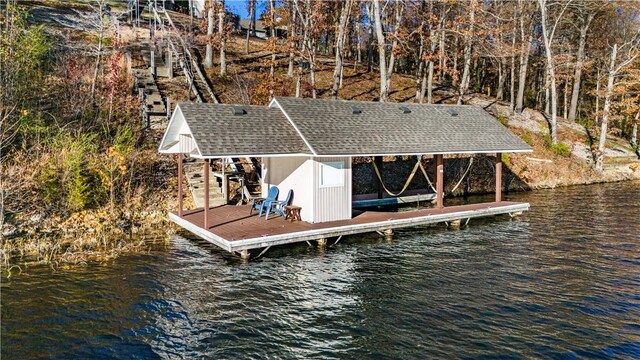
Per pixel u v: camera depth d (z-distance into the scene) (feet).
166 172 60.44
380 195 64.18
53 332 25.86
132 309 29.19
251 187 62.85
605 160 102.58
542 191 81.82
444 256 41.86
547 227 53.72
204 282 34.22
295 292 32.60
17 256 38.63
